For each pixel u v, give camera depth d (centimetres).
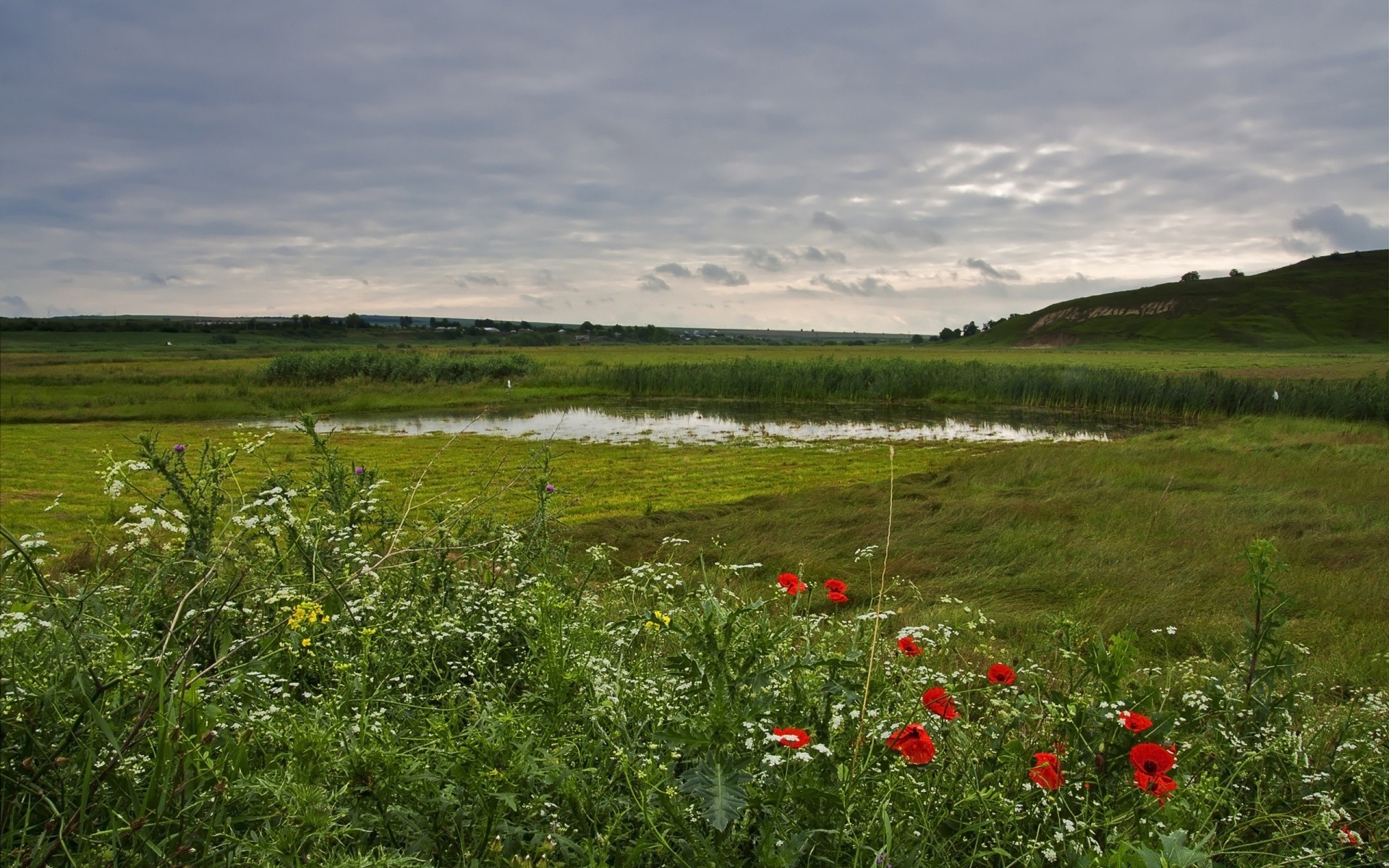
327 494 384
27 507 1010
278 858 149
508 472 1298
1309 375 4341
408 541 410
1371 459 1502
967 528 923
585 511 1110
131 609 261
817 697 213
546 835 177
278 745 198
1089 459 1464
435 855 174
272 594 275
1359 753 281
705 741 184
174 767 162
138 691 188
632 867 168
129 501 1033
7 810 160
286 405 2795
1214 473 1316
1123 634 239
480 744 186
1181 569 719
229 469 352
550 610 268
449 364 3781
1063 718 224
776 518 987
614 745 207
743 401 3325
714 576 621
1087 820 201
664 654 321
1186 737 286
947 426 2509
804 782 177
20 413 2395
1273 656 314
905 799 198
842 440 2108
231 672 224
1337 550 805
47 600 210
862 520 971
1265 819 223
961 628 449
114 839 148
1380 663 469
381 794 175
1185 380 3041
